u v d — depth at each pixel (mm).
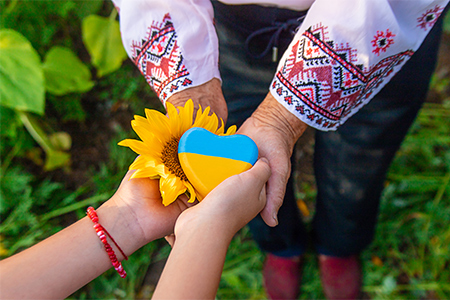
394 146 624
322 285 925
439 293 875
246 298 938
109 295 938
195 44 511
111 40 1003
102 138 1109
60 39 1150
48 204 1030
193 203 491
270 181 491
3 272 417
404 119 583
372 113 576
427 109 1042
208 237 403
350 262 889
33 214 971
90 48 990
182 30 504
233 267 958
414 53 519
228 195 423
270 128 501
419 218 938
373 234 835
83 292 945
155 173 454
